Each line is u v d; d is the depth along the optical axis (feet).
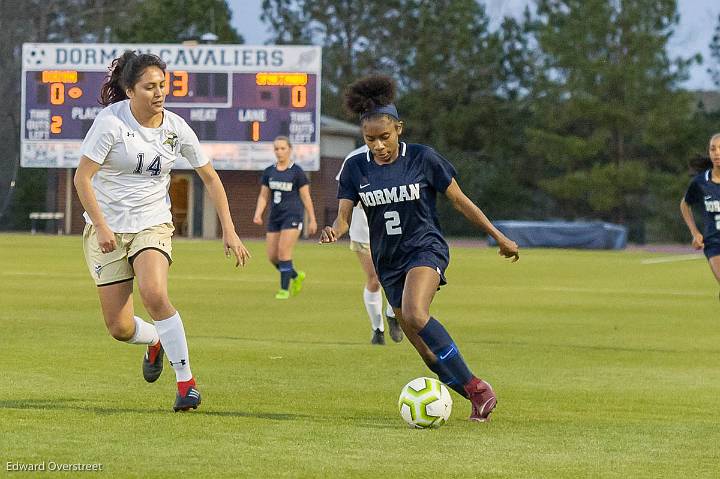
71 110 441.68
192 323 137.49
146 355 79.30
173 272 244.01
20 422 67.26
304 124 432.66
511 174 600.80
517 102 627.87
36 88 442.09
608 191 540.93
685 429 70.28
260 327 133.49
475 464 58.44
